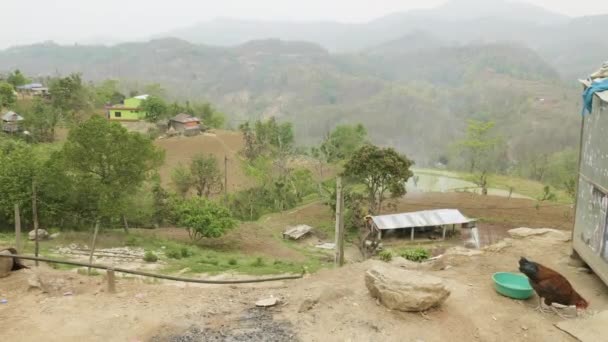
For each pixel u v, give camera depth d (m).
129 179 27.08
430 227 34.81
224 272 19.80
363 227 30.95
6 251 10.55
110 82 105.94
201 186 40.91
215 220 29.16
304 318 7.77
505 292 8.29
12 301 8.56
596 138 8.95
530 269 7.77
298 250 30.48
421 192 49.38
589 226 9.18
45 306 8.24
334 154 51.81
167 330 7.45
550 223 35.78
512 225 35.31
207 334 7.34
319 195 45.25
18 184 25.98
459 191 50.72
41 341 7.07
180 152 53.88
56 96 76.06
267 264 23.20
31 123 58.38
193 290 9.36
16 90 86.94
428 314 7.68
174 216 33.31
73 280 9.76
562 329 7.23
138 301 8.59
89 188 26.45
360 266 10.70
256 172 46.91
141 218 32.41
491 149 78.44
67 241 24.64
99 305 8.34
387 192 45.97
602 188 8.54
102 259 21.34
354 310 7.88
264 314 8.02
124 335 7.30
